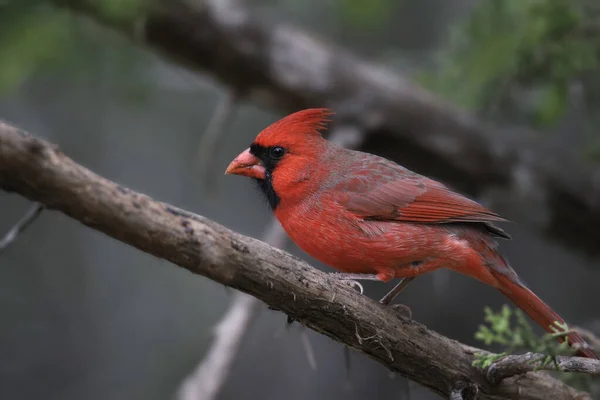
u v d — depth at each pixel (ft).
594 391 24.31
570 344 19.60
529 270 40.09
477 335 19.20
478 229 23.79
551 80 31.86
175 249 15.30
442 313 38.78
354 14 37.58
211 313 38.68
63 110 39.58
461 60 33.06
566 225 36.24
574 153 36.65
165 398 36.68
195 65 34.91
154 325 38.37
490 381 20.18
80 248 38.42
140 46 34.50
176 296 38.93
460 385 19.98
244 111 41.04
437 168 35.76
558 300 39.37
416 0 40.65
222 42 34.12
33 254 37.68
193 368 37.27
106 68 36.65
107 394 36.83
